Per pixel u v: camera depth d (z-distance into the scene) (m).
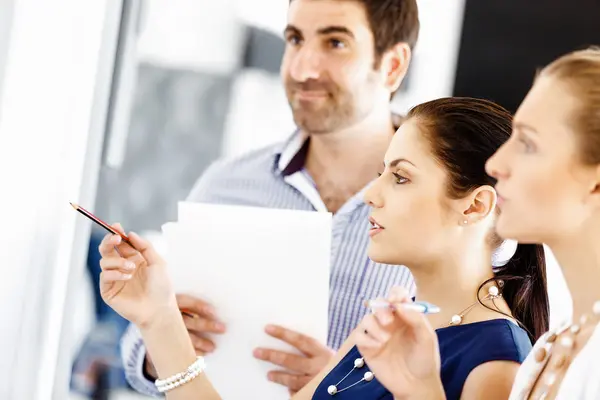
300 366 1.72
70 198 1.68
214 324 1.74
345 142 2.07
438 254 1.39
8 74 1.50
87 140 1.74
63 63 1.61
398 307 1.14
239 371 1.76
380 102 2.06
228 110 3.92
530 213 1.06
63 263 1.70
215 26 3.88
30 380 1.67
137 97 3.88
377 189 1.43
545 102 1.05
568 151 1.03
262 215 1.75
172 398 1.61
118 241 1.58
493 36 3.55
